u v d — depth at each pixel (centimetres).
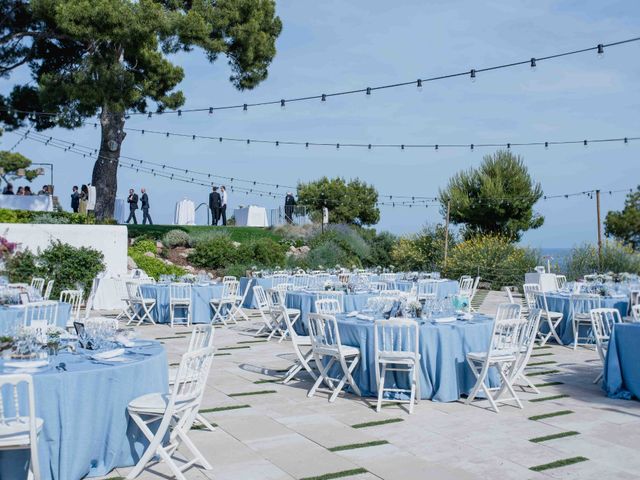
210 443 537
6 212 1716
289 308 1152
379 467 480
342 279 1589
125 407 466
